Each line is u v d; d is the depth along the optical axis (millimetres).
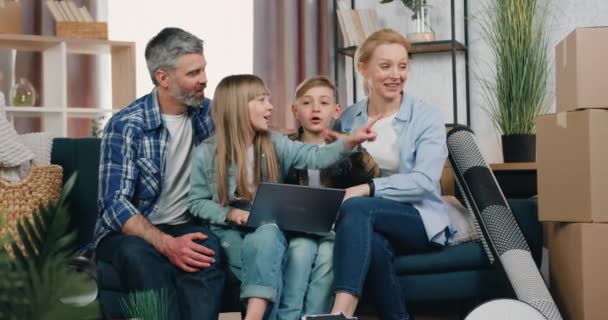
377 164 2504
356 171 2490
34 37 3703
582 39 2221
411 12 4098
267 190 2105
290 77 4336
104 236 2307
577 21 3795
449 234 2436
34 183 2264
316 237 2299
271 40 4328
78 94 4090
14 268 415
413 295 2410
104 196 2332
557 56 2479
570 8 3803
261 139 2357
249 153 2336
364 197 2287
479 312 1998
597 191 2213
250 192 2318
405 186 2352
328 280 2240
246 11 4391
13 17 3732
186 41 2418
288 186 2104
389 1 4012
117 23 4188
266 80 4328
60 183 2373
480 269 2441
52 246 421
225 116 2326
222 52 4355
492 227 2400
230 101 2316
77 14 3863
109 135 2381
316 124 2619
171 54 2402
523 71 3600
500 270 2334
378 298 2287
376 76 2543
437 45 3867
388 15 4188
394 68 2525
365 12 4090
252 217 2176
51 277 415
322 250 2266
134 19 4219
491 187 2498
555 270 2471
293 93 4348
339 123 2701
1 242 434
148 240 2193
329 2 4469
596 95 2213
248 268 2129
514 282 2275
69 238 427
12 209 2197
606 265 2205
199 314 2104
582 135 2234
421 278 2408
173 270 2168
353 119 2666
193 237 2166
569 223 2312
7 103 3885
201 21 4324
